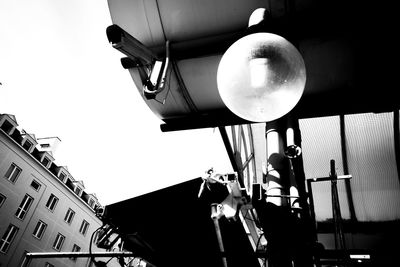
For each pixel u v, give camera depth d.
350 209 8.26
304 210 2.75
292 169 2.86
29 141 29.09
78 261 32.78
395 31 2.66
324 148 8.17
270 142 3.10
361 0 2.69
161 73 3.14
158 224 5.07
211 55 3.24
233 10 3.02
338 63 2.93
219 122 3.54
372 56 2.82
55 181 31.56
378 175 7.82
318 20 2.77
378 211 7.98
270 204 2.49
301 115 3.18
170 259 5.48
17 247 25.89
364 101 3.01
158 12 3.27
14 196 26.30
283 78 1.70
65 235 31.77
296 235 2.60
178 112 3.79
